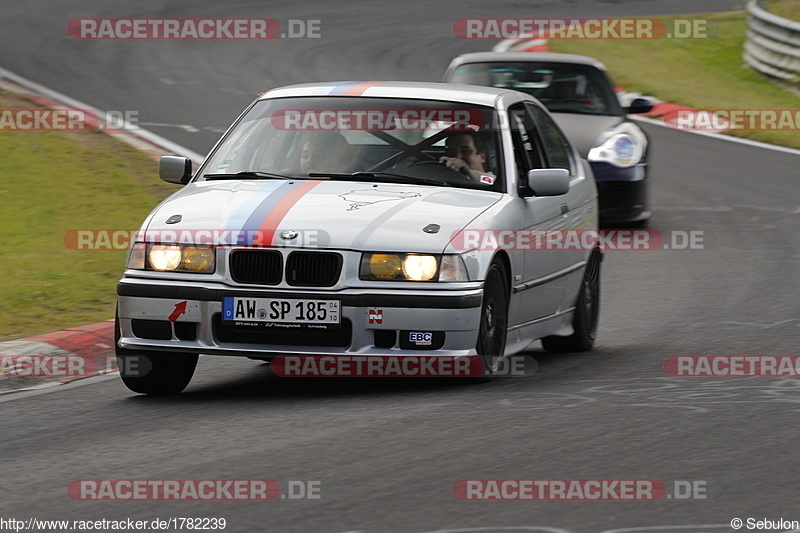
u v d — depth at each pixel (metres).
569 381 20.66
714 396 19.23
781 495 13.94
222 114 55.25
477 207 20.42
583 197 24.83
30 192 39.44
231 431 17.30
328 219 19.39
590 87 39.00
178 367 20.56
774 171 49.34
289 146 22.05
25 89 58.66
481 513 13.31
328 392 20.11
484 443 16.23
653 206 42.72
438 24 86.25
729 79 73.81
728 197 44.22
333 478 14.70
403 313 18.88
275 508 13.61
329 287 18.95
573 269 23.73
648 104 39.75
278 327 18.98
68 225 35.84
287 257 19.05
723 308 28.00
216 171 22.14
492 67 39.41
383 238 19.14
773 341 24.16
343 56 72.62
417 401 18.97
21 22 81.12
